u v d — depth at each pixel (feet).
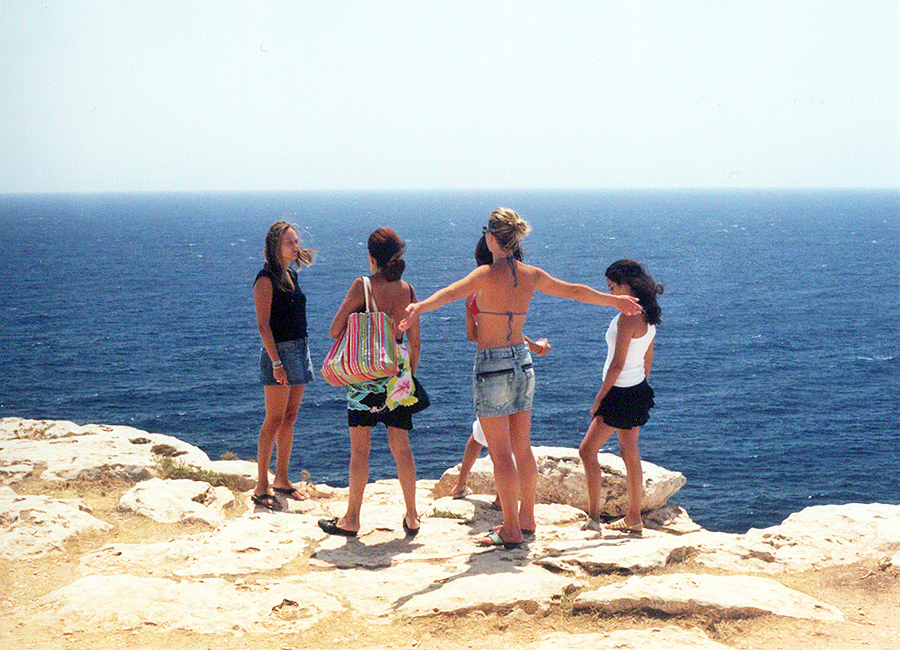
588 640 12.32
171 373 203.21
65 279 400.67
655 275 421.59
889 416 172.45
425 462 134.10
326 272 428.97
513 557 16.22
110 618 12.82
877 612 13.67
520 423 17.51
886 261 498.69
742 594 13.69
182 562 16.24
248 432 152.76
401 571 15.60
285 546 17.01
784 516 113.50
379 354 16.84
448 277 391.24
